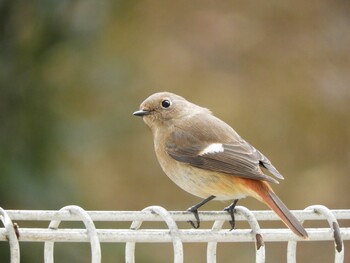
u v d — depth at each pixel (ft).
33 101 38.34
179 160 27.50
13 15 38.83
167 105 28.96
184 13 59.21
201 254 47.39
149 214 20.61
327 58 60.59
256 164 26.16
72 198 37.27
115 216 20.61
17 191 35.58
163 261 41.93
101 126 42.01
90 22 40.45
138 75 47.24
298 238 21.30
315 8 62.08
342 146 56.85
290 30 61.16
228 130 28.27
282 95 58.29
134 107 43.68
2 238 20.03
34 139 37.68
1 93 37.93
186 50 58.08
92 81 42.75
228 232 20.89
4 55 38.55
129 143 50.80
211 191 26.73
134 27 53.83
